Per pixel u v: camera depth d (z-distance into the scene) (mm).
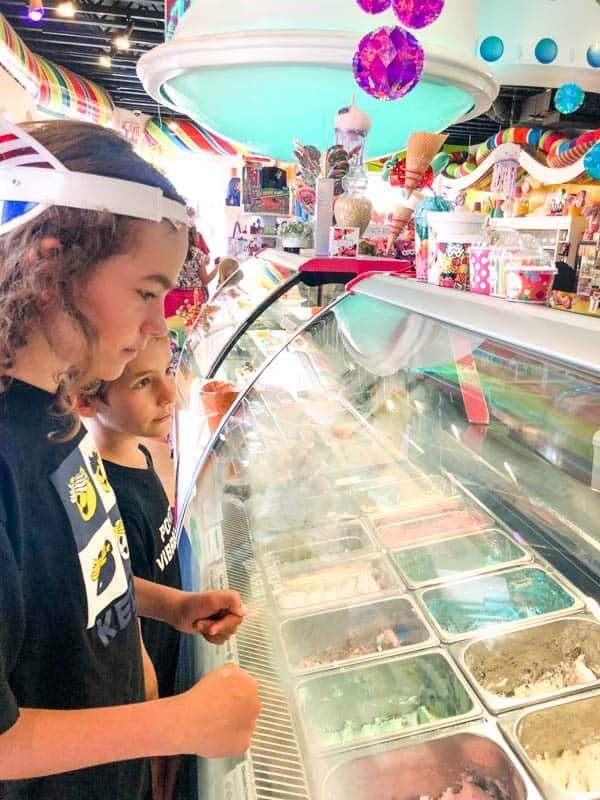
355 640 1009
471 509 1236
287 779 784
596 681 898
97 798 841
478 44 2096
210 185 10273
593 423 1053
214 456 1645
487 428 1226
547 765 787
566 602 1021
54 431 702
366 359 1500
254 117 2277
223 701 732
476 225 1275
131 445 1488
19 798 760
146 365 1359
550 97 5930
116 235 602
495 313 1003
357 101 2064
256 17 1748
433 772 792
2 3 5172
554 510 1105
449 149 9055
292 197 3344
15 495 650
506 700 881
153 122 8984
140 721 681
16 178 579
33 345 634
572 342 811
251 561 1229
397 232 2229
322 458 1479
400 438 1413
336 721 870
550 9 2088
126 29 5379
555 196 6219
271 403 1688
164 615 1081
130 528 1300
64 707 746
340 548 1221
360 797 766
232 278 3309
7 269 586
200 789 841
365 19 1697
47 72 6148
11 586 619
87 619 767
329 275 1967
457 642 983
